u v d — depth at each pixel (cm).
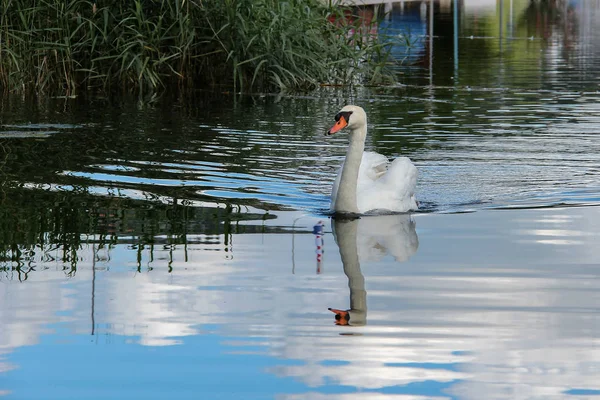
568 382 721
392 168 1346
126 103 2405
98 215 1263
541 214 1290
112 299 912
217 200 1367
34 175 1512
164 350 783
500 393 703
